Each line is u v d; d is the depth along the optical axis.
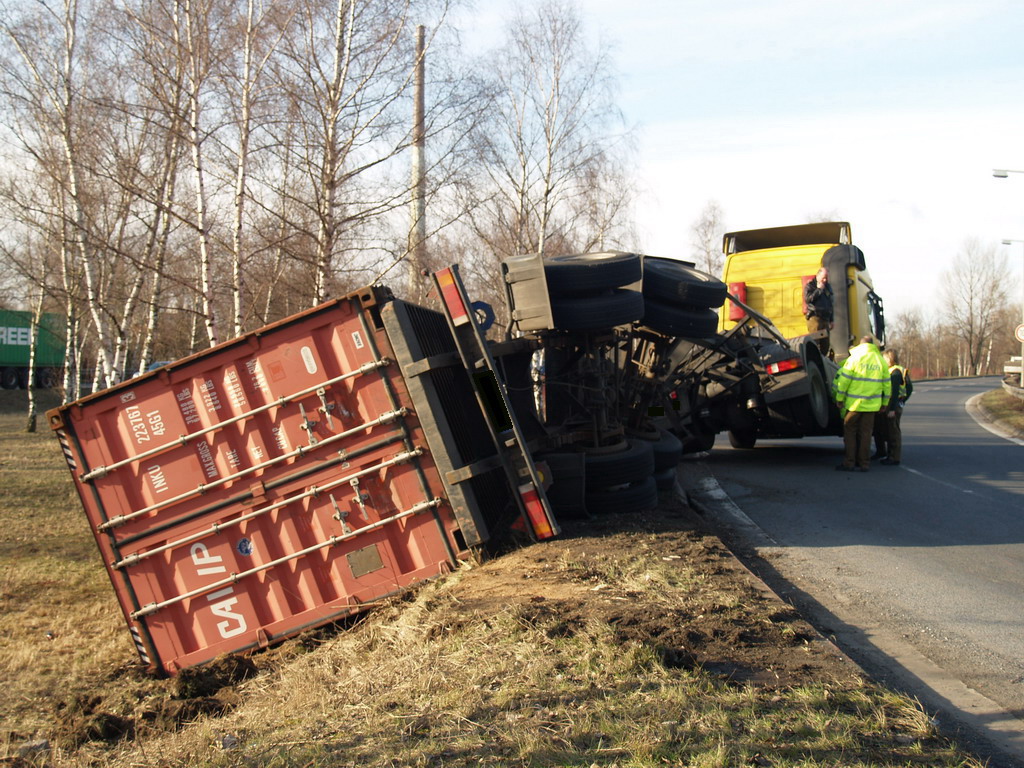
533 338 9.18
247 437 7.30
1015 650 5.91
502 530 8.02
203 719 5.82
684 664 4.98
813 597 7.19
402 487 7.22
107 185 16.77
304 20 14.04
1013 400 32.81
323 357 7.18
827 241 19.09
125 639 8.29
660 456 10.52
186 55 13.80
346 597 7.32
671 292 9.91
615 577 6.73
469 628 5.79
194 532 7.38
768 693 4.57
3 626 8.64
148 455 7.38
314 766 4.12
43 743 5.79
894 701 4.51
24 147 17.22
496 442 7.43
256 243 14.63
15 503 14.97
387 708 4.82
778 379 13.74
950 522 10.07
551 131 22.59
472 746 4.09
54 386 42.69
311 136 14.01
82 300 18.20
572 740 4.03
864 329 18.16
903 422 26.05
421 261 15.07
